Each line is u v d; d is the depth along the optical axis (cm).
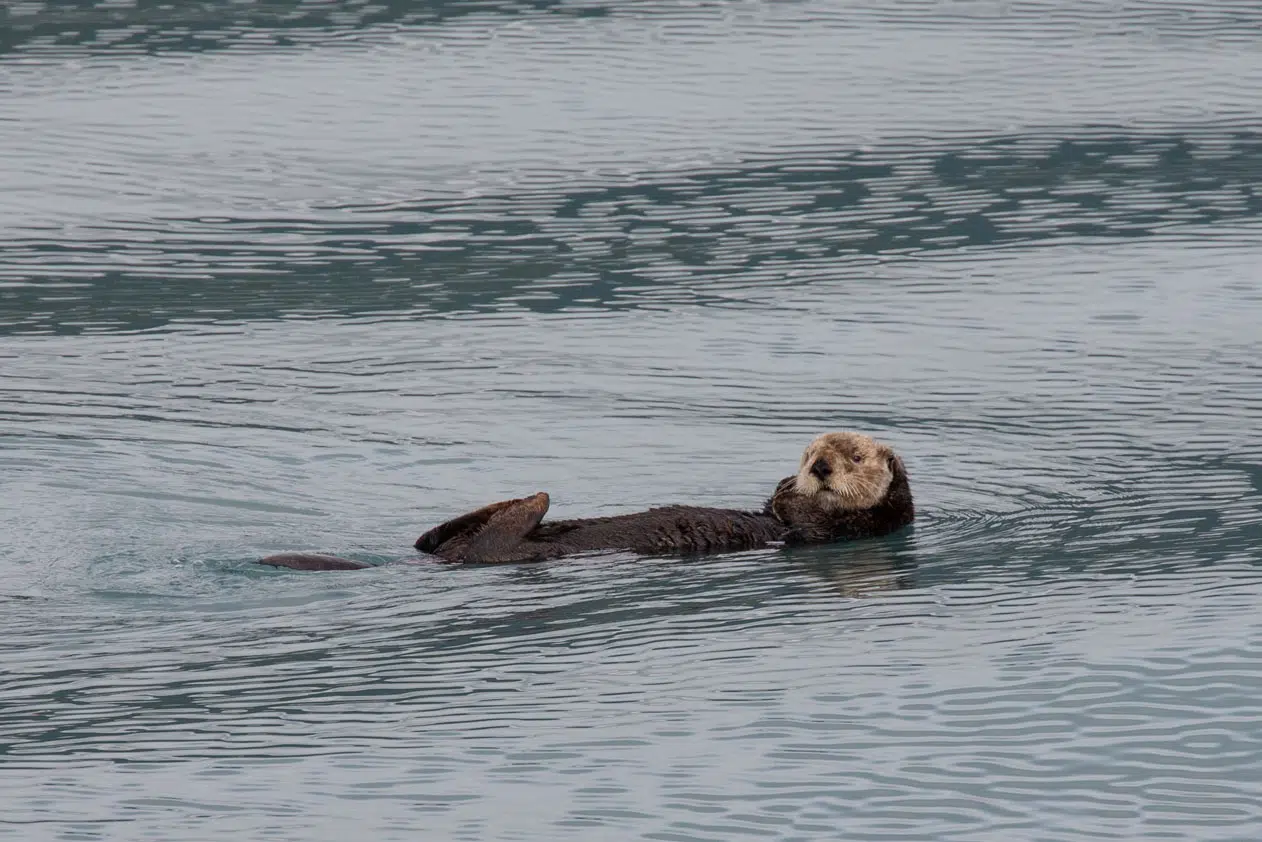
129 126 4666
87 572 2017
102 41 5512
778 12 5881
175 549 2125
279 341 3238
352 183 4312
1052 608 1920
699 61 5309
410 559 2073
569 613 1905
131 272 3684
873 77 5169
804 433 2741
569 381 3014
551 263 3744
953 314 3384
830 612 1917
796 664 1755
